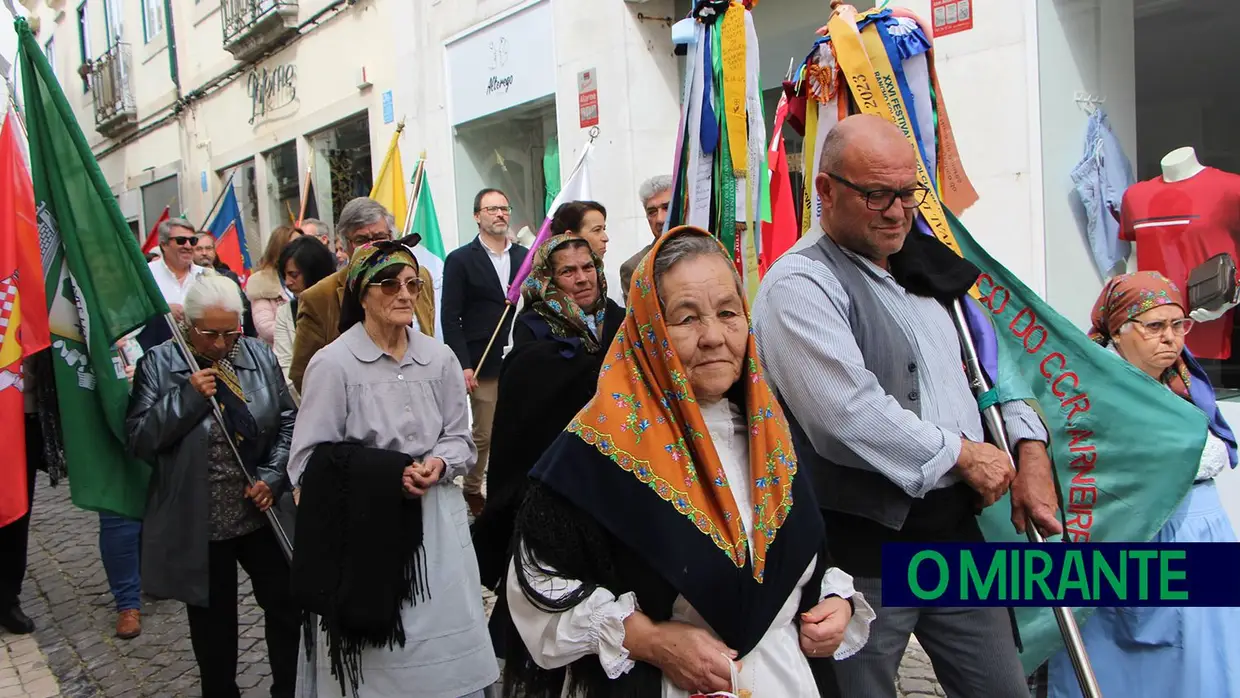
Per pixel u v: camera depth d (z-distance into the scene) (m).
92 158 4.42
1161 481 2.94
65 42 22.50
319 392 3.24
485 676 3.29
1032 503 2.51
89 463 4.44
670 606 1.81
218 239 10.60
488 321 6.03
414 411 3.33
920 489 2.32
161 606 5.57
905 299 2.55
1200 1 4.73
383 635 3.10
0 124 4.63
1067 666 3.12
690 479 1.81
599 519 1.79
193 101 16.39
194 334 3.89
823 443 2.45
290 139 13.38
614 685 1.81
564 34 8.37
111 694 4.34
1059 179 5.21
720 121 4.09
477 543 3.46
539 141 8.97
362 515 3.11
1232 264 4.58
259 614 5.45
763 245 4.32
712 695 1.72
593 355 3.42
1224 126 4.68
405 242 4.14
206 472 3.79
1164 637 2.96
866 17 3.30
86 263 4.41
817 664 2.04
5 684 4.55
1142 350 3.14
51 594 5.92
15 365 4.57
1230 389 4.68
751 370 1.92
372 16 11.20
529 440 3.34
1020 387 2.62
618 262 8.02
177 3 16.44
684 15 7.97
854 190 2.45
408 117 10.69
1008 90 5.25
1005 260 5.37
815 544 1.92
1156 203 4.93
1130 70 5.06
